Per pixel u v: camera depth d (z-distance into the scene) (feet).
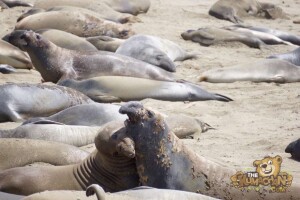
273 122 120.37
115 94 133.08
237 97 140.36
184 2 265.13
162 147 81.35
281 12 248.73
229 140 108.37
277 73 154.51
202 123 113.09
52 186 85.20
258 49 194.18
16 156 92.84
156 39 171.01
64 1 218.59
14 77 151.53
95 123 111.86
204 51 188.24
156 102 132.05
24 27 192.03
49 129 103.76
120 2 228.84
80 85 134.31
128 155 80.59
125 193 70.28
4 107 121.19
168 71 163.12
